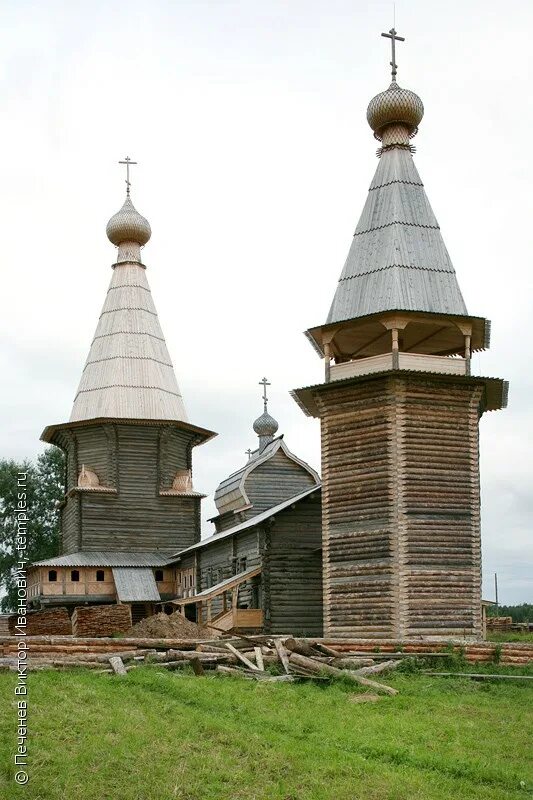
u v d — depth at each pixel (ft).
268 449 169.58
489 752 57.52
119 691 65.31
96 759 48.91
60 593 168.25
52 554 243.81
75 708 58.59
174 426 184.96
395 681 80.89
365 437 112.37
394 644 91.56
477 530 111.14
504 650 91.30
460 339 126.82
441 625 106.73
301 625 124.47
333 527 112.98
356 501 111.55
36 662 74.64
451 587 108.27
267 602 123.75
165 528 181.78
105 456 181.57
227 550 144.25
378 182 126.11
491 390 118.73
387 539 108.06
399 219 121.39
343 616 109.91
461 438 112.88
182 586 168.86
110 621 123.65
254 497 164.45
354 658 85.20
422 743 58.54
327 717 63.41
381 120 127.44
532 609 297.74
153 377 189.06
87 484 178.70
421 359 113.09
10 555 239.09
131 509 180.14
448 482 110.93
